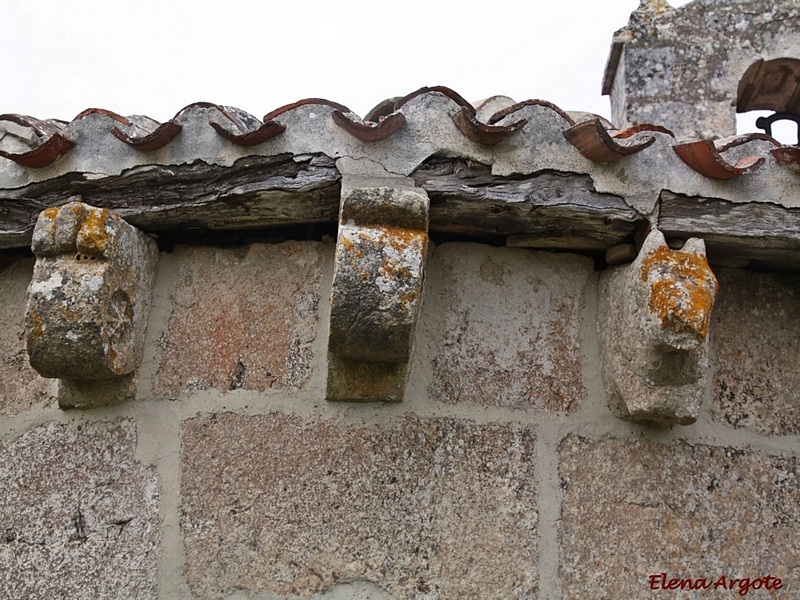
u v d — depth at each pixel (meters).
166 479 1.74
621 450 1.77
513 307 1.86
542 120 1.68
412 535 1.68
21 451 1.81
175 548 1.69
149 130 1.95
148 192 1.75
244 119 1.80
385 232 1.54
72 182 1.77
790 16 2.89
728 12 2.95
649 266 1.59
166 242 1.90
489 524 1.70
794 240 1.69
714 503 1.75
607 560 1.70
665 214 1.68
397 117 1.61
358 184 1.63
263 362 1.81
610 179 1.67
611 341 1.77
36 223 1.70
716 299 1.90
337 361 1.71
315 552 1.67
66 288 1.61
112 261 1.66
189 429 1.77
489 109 2.03
